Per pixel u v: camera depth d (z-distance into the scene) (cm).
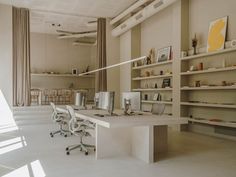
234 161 402
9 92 861
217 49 604
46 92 1246
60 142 553
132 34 959
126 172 348
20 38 888
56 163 391
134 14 909
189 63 712
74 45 1373
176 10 730
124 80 1012
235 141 563
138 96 486
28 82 897
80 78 1387
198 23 687
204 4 667
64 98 1280
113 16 1017
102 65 1025
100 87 1023
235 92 579
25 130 724
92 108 649
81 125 458
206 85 641
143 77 898
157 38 865
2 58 854
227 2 597
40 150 478
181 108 712
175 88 729
